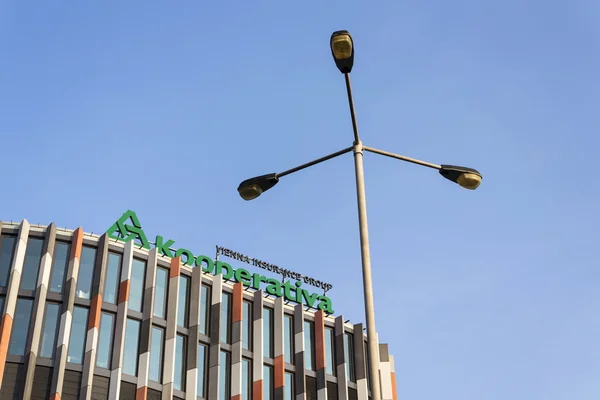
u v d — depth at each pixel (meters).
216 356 69.25
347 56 21.48
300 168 24.94
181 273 71.31
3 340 60.22
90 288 65.50
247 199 25.66
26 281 64.25
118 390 61.78
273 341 74.31
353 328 79.44
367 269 21.05
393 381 79.00
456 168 24.20
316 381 74.38
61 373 60.38
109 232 69.19
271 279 77.38
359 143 23.45
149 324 66.06
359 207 22.12
